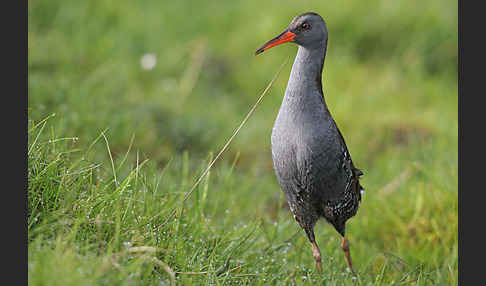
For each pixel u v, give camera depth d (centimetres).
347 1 1862
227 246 800
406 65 1727
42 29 1661
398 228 1033
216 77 1619
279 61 1705
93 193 715
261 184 1176
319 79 812
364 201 1097
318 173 805
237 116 1466
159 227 720
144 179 796
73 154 827
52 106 1188
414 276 875
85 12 1762
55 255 588
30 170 692
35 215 675
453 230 995
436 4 1850
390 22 1800
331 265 874
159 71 1582
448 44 1762
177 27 1841
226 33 1852
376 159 1311
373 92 1600
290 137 791
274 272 800
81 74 1428
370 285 802
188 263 712
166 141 1234
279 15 1816
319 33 807
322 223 1022
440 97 1617
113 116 1220
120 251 658
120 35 1714
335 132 803
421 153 1309
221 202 1008
